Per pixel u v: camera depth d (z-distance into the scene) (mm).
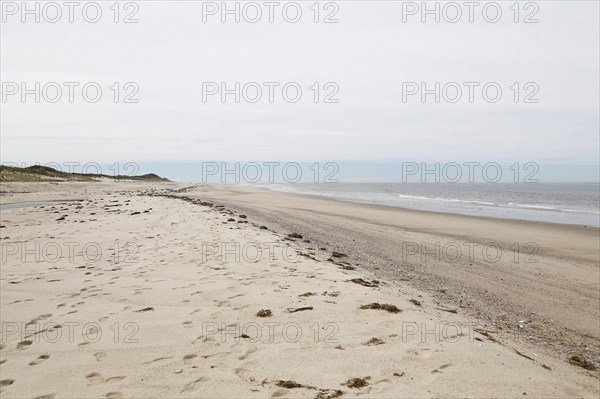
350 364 4324
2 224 15852
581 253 13523
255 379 4020
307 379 4012
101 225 15328
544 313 7504
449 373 4152
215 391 3795
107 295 6824
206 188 69750
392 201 42500
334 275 8219
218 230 13844
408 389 3818
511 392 3855
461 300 8109
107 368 4289
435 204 38812
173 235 12859
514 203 44094
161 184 81875
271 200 37344
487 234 17609
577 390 4125
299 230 17094
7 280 7832
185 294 6820
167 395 3738
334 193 62156
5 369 4297
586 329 6738
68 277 8016
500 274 10469
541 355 5406
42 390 3869
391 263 11414
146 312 5980
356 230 18250
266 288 7137
